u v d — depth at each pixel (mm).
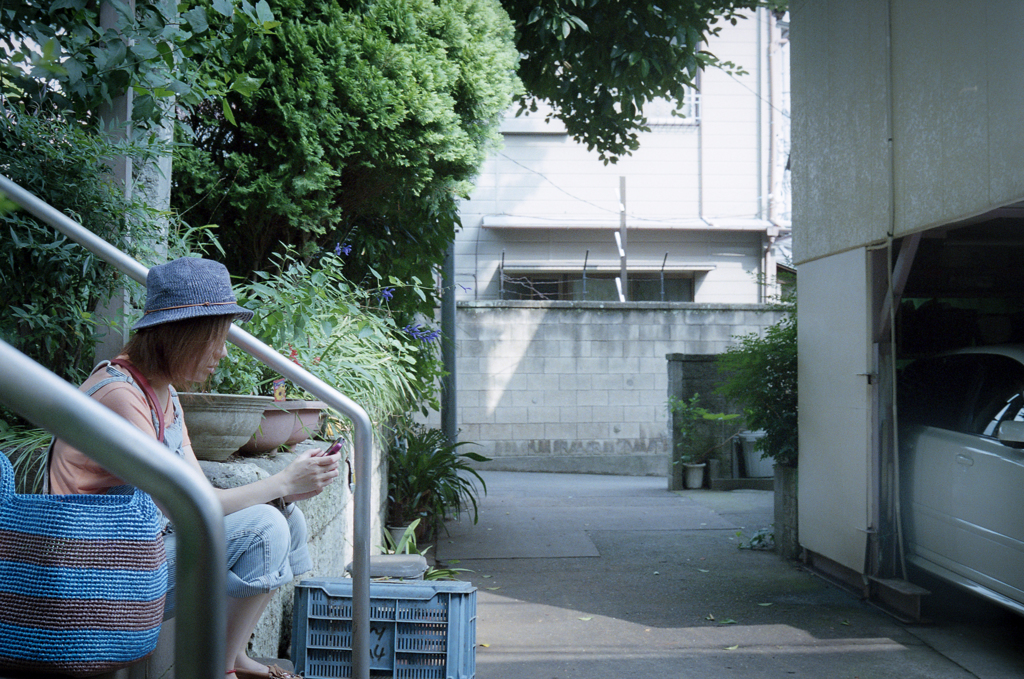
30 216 2516
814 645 4430
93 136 2707
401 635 3264
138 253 2791
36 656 1522
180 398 2691
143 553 1615
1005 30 3854
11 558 1536
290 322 3453
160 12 2695
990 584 4453
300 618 3301
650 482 12789
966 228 5961
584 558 6605
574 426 14383
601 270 17953
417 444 7500
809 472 6145
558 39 7125
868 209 5230
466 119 5582
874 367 5262
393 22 4930
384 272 6715
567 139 18094
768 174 18203
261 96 4484
